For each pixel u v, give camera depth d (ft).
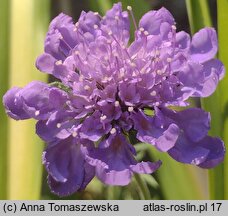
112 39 0.48
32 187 0.54
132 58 0.48
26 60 0.56
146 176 0.57
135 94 0.47
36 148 0.55
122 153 0.46
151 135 0.46
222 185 0.55
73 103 0.47
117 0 0.57
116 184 0.44
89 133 0.46
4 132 0.55
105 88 0.47
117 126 0.46
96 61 0.47
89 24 0.49
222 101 0.55
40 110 0.46
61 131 0.46
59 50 0.48
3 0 0.57
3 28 0.57
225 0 0.54
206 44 0.48
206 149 0.45
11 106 0.46
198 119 0.46
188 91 0.46
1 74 0.56
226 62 0.55
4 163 0.54
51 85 0.47
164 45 0.47
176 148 0.46
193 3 0.55
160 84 0.47
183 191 0.56
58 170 0.46
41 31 0.57
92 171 0.46
